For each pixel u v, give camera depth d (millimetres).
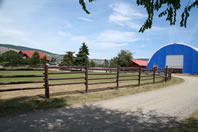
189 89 9242
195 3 2498
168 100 5965
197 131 3029
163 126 3271
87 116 3771
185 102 5676
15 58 43531
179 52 30422
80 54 39781
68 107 4547
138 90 8055
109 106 4812
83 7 2762
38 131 2820
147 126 3246
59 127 3033
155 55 34500
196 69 27672
